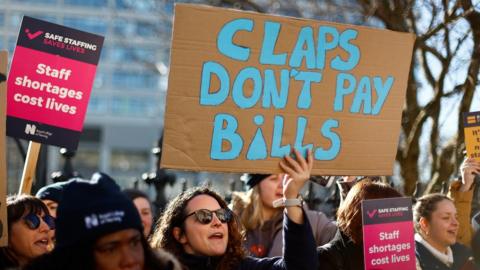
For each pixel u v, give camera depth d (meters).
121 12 24.41
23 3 57.47
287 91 4.66
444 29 7.36
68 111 5.29
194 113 4.45
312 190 7.64
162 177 7.72
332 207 7.64
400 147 8.95
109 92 63.03
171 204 4.88
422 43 7.57
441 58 7.57
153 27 19.70
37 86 5.25
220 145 4.50
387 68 4.92
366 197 4.93
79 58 5.32
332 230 6.03
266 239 6.09
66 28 5.29
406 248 4.84
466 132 5.77
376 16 8.40
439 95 7.69
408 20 8.20
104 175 3.49
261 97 4.59
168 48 19.27
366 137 4.85
